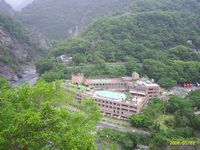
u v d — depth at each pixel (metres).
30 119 60.91
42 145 63.59
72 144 63.78
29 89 80.81
